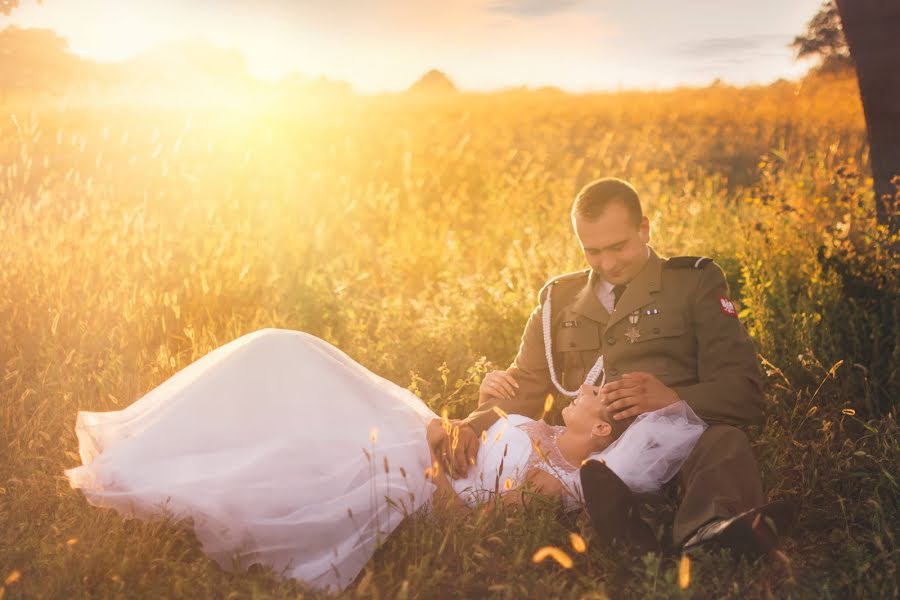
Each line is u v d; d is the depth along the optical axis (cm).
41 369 463
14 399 421
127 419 335
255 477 299
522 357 379
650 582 272
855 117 1831
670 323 341
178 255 641
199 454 308
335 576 291
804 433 412
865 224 579
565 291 374
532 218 910
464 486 332
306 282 625
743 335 342
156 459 305
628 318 348
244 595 267
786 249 614
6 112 1421
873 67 550
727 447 305
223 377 321
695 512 290
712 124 2023
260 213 869
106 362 470
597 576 289
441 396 465
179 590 271
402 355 508
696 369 344
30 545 301
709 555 273
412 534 309
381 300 636
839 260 537
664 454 309
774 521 274
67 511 331
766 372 416
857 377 465
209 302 556
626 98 2614
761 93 2364
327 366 335
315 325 564
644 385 320
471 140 1875
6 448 382
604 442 324
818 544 325
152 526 301
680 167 1496
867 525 334
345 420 323
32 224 625
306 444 311
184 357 494
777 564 277
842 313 501
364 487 305
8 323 497
